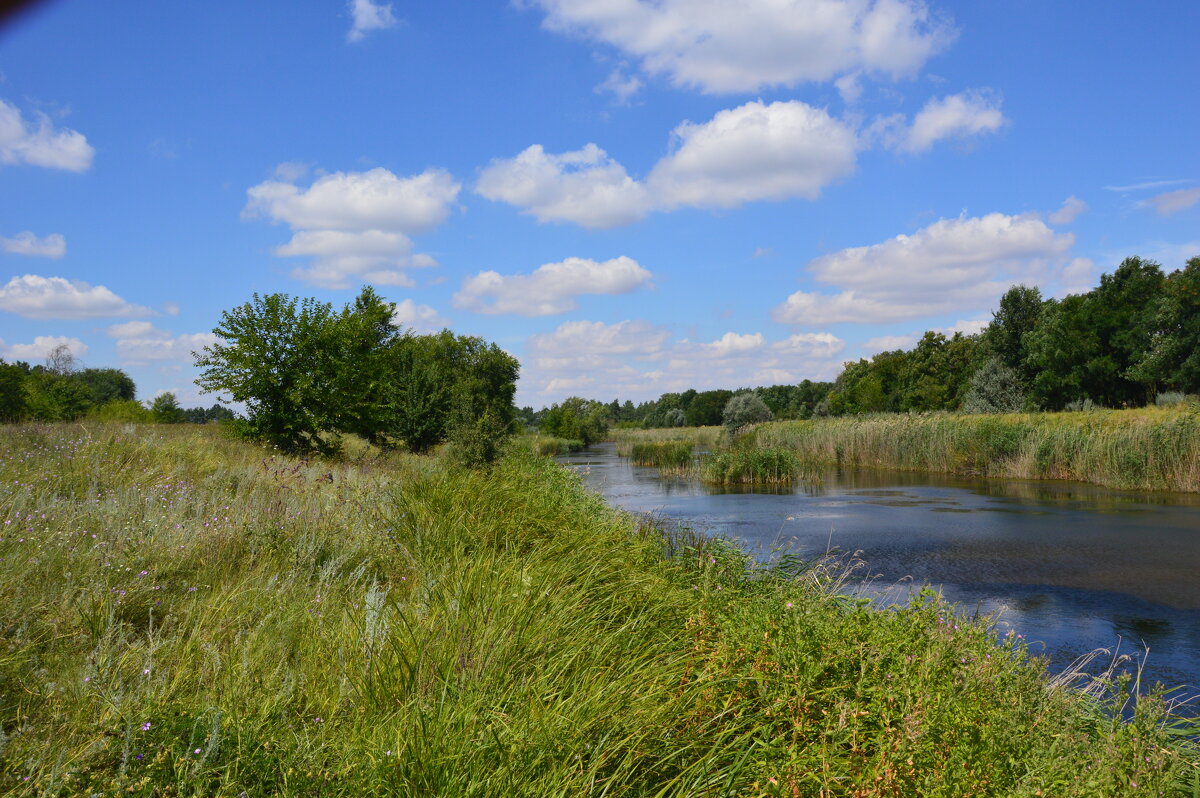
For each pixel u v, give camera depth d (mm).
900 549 12430
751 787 3043
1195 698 5797
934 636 4312
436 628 4184
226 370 17375
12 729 2982
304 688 3578
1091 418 27938
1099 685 5844
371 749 2885
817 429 36500
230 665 3561
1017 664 4402
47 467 8633
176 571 5203
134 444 11508
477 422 15492
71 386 37812
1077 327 48125
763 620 4215
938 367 66562
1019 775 3092
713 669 3982
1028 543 12805
